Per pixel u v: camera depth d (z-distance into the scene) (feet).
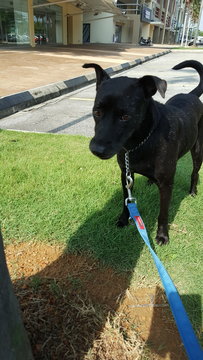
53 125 5.90
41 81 9.38
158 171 2.43
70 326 1.87
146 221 2.98
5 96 6.81
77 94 9.09
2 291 1.09
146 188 3.52
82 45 30.89
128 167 2.44
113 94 2.13
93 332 1.85
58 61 15.05
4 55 15.88
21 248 2.55
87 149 4.59
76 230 2.75
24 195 3.24
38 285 2.13
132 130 2.21
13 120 6.22
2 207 3.02
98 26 40.68
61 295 2.06
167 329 1.92
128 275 2.31
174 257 2.50
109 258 2.46
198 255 2.54
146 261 2.45
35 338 1.78
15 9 20.44
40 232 2.72
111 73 12.87
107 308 2.03
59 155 4.30
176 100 3.12
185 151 2.96
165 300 2.12
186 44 59.98
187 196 3.46
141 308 2.05
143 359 1.75
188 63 3.43
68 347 1.76
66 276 2.28
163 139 2.35
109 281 2.26
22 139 4.93
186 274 2.34
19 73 10.82
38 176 3.62
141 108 2.21
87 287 2.19
